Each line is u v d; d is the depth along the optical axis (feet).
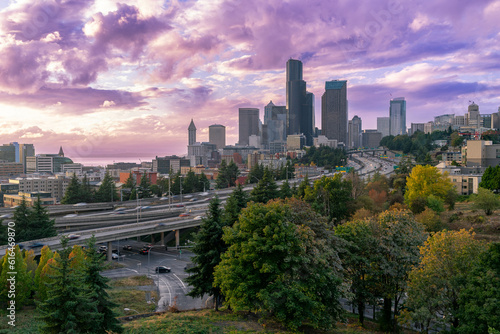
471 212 249.75
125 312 151.33
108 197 501.97
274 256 99.04
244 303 99.25
